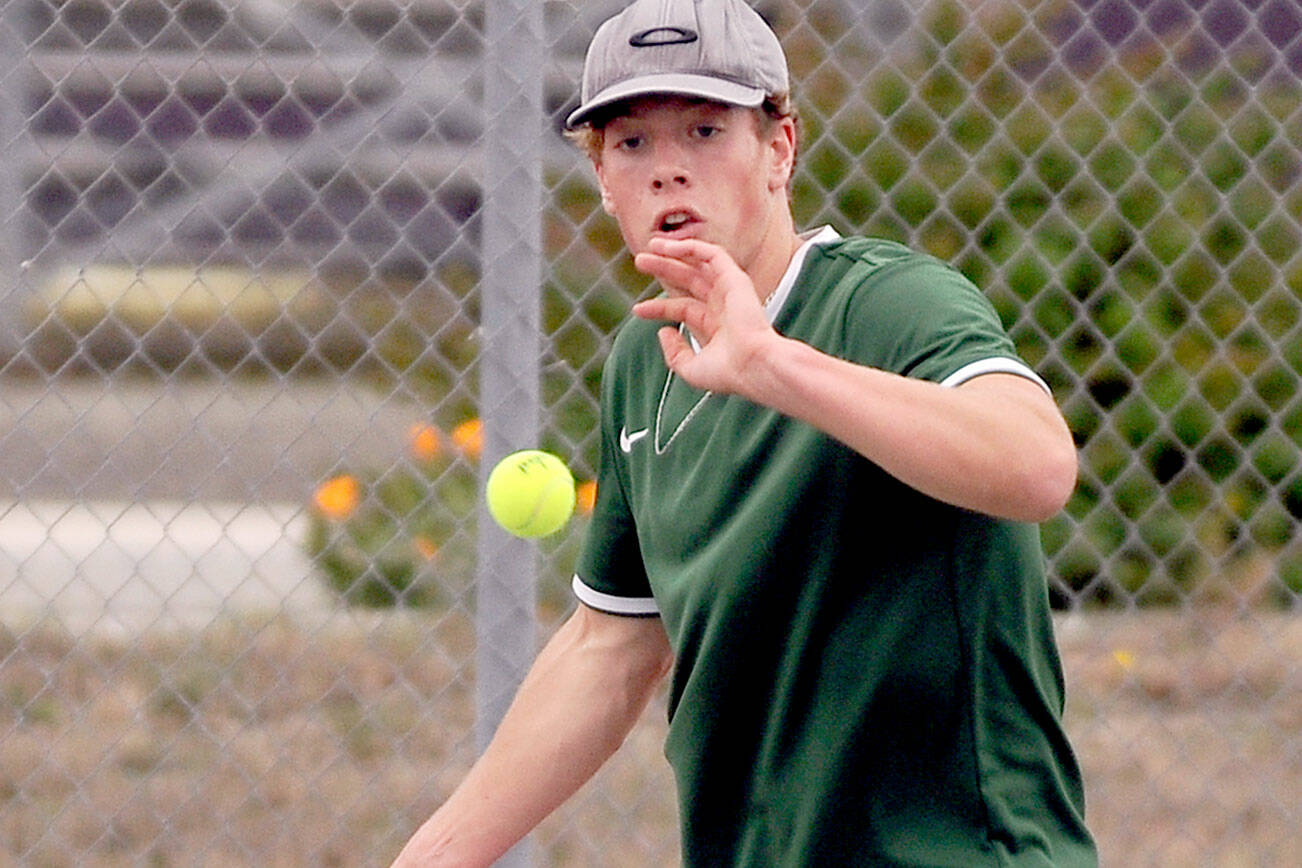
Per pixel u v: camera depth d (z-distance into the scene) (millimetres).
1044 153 15430
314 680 17062
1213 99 15836
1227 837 15445
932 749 7152
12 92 13953
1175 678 16438
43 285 14336
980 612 7059
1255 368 15961
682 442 7832
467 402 15820
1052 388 15578
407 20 14086
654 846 15500
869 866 7219
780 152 7723
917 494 7000
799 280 7461
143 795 15219
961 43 15258
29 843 15375
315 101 14711
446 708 16750
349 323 14953
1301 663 16172
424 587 16453
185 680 17234
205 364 14766
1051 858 7219
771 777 7492
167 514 20391
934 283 7059
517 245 12805
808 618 7238
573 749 8789
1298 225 15398
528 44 12812
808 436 7129
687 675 7859
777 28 14852
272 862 15234
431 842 8742
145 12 14430
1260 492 16031
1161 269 15031
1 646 18531
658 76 7254
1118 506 15922
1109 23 15641
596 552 8812
